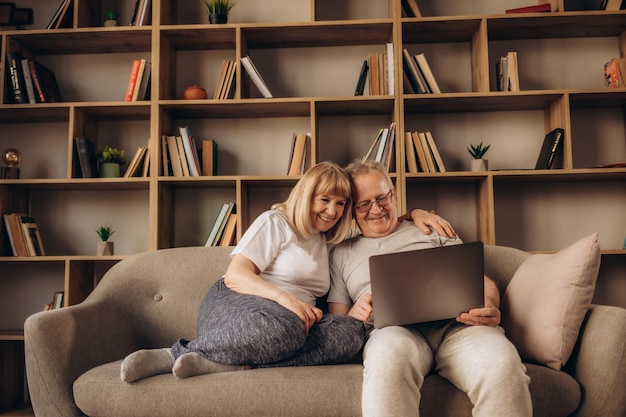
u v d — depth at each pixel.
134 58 3.11
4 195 2.84
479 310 1.53
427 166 2.77
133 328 1.96
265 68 3.08
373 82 2.79
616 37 2.98
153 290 2.03
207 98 3.06
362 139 3.01
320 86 3.05
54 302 2.80
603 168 2.64
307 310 1.58
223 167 3.04
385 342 1.39
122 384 1.46
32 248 2.79
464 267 1.54
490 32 2.91
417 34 2.91
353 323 1.62
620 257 2.88
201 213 3.01
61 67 3.11
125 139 3.07
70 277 2.73
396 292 1.56
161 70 2.84
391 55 2.77
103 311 1.85
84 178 2.78
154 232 2.72
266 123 3.05
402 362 1.33
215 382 1.44
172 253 2.11
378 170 1.93
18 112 2.89
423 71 2.80
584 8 2.89
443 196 2.96
